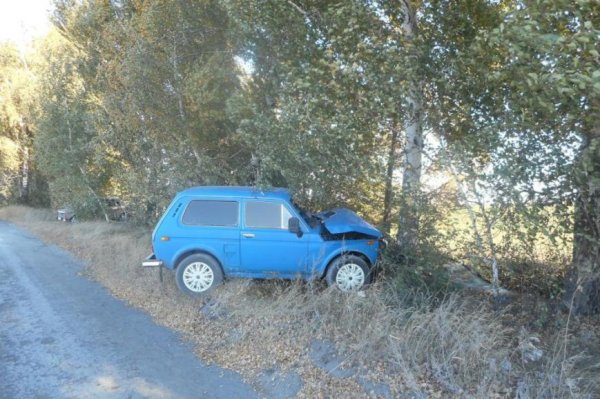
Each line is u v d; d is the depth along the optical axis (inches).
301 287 272.8
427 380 173.9
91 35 650.8
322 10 300.0
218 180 479.8
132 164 694.5
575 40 138.6
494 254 233.8
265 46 351.9
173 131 479.5
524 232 214.5
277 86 344.5
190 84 417.7
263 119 305.7
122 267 399.5
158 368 204.1
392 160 263.1
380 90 240.7
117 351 223.8
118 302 314.2
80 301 317.7
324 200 316.5
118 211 942.4
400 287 244.2
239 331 236.2
